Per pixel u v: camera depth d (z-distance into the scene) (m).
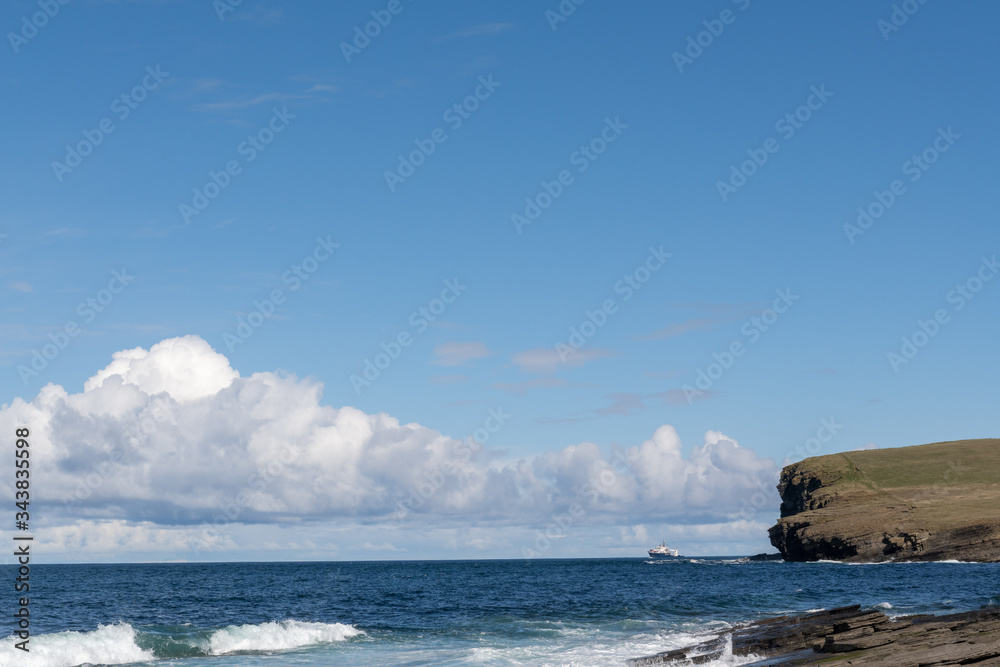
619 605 56.91
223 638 35.88
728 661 28.64
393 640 38.12
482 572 173.50
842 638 27.92
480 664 30.53
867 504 160.88
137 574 174.75
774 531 169.88
